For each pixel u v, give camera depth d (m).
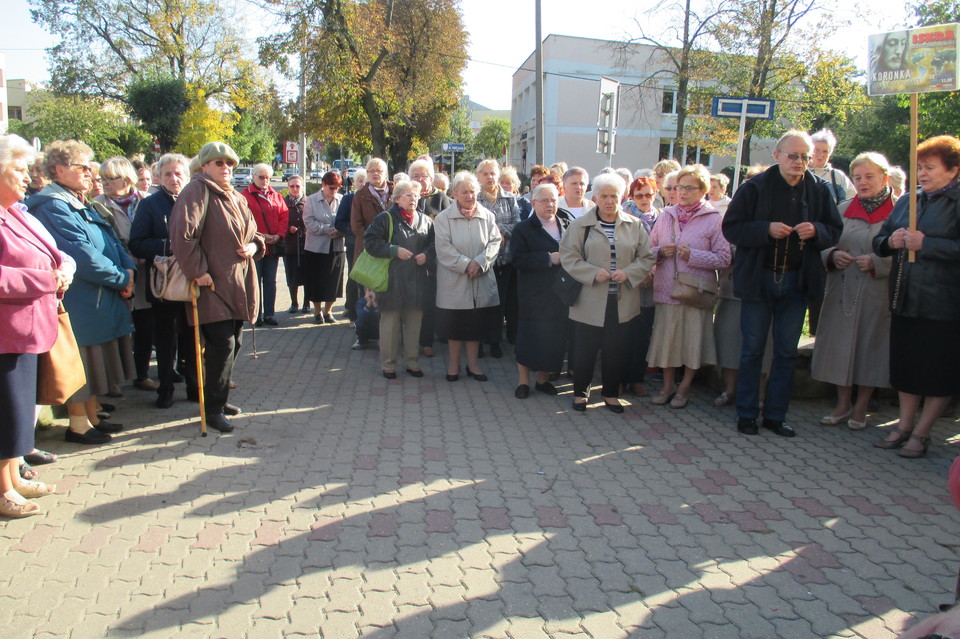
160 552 3.43
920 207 4.53
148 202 5.36
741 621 2.98
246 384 6.31
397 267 6.37
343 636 2.83
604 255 5.44
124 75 40.16
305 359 7.28
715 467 4.60
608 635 2.87
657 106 29.92
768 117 7.86
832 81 20.47
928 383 4.56
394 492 4.13
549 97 35.28
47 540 3.53
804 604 3.11
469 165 48.91
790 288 4.99
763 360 5.80
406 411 5.65
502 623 2.93
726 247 5.45
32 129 39.16
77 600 3.04
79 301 4.67
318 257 8.91
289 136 28.61
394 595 3.11
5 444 3.61
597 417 5.59
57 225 4.58
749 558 3.48
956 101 21.05
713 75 22.08
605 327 5.57
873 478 4.46
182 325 5.46
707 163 35.06
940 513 3.99
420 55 30.88
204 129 33.75
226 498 4.02
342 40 25.83
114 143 36.69
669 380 5.91
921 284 4.47
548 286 5.87
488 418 5.53
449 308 6.32
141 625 2.88
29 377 3.70
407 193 6.30
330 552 3.46
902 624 2.98
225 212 4.86
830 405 5.95
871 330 5.06
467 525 3.75
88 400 4.81
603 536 3.67
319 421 5.36
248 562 3.36
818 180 4.94
